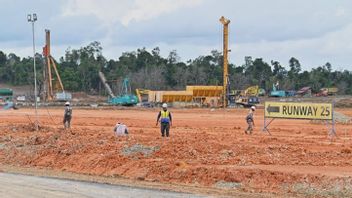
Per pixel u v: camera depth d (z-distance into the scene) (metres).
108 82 144.38
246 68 198.88
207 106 102.56
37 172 25.86
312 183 20.16
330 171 22.05
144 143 30.02
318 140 35.38
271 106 36.47
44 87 121.19
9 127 43.41
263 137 36.88
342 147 30.72
